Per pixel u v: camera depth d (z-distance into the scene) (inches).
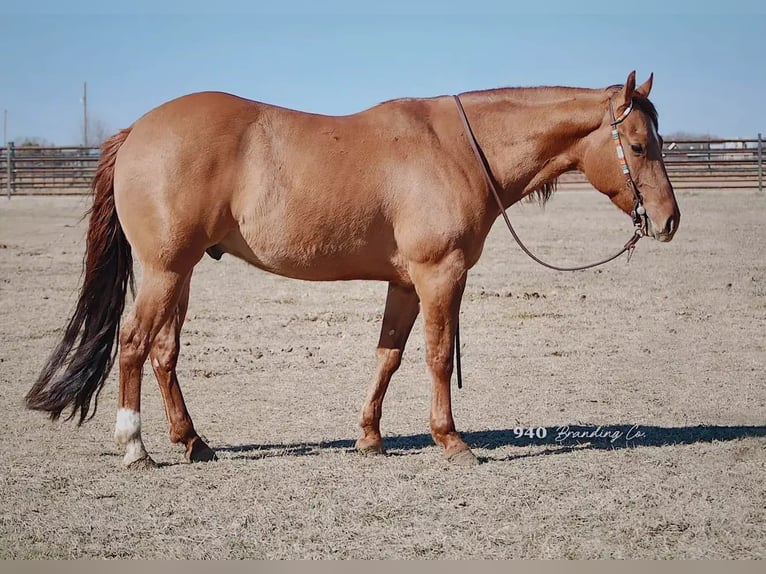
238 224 233.8
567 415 297.3
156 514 201.2
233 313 487.8
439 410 241.6
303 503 207.9
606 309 488.7
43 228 847.7
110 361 239.0
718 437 268.5
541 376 353.7
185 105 232.5
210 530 192.2
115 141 240.4
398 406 313.9
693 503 207.6
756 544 184.9
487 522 196.7
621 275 588.1
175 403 243.3
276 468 235.1
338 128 238.8
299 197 231.6
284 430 282.8
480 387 337.4
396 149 237.9
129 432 231.9
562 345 409.7
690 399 317.7
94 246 239.0
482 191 242.5
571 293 531.5
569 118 247.8
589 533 190.5
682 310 484.4
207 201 227.3
